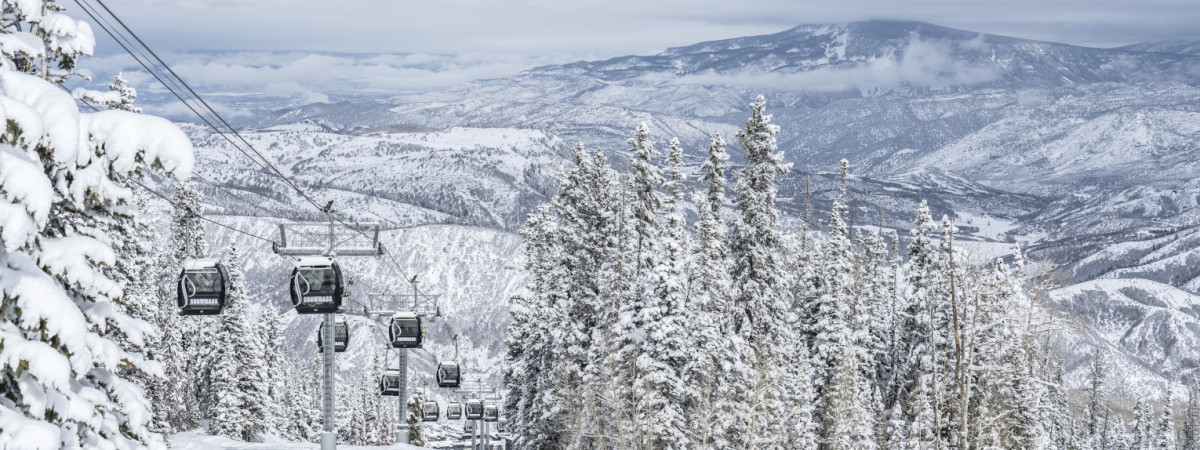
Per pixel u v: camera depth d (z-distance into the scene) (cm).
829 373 5500
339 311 3503
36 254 955
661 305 4281
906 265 5722
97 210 1020
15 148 845
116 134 938
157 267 6328
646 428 4066
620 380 4284
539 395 5381
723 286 4581
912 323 5606
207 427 7544
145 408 1116
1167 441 13050
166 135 948
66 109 889
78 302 1040
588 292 4978
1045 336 3769
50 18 1047
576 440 4462
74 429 993
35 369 864
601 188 5122
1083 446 11938
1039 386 5572
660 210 4812
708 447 4353
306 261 3331
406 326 5309
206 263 3034
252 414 7369
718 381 4447
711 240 4597
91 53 1079
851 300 6275
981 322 3688
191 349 7588
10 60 978
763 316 4834
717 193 4766
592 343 4816
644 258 4556
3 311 896
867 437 5622
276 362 9062
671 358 4312
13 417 876
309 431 11544
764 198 4841
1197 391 17975
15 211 798
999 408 4084
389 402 13875
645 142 4700
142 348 1102
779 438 4434
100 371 1098
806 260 5891
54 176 944
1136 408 14562
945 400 4381
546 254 5844
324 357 3691
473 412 7869
